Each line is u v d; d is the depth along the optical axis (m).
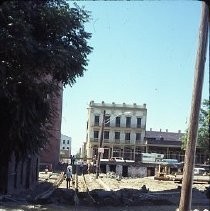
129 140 113.56
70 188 39.00
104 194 28.44
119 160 83.75
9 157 27.30
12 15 21.06
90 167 79.75
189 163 15.13
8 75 22.83
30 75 23.42
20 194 29.42
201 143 31.50
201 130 30.69
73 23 24.91
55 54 23.22
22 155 26.78
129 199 26.83
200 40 14.58
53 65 23.61
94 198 27.28
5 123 24.89
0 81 21.91
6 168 27.62
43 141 27.19
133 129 113.69
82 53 25.94
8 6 20.30
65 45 25.33
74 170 77.81
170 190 37.56
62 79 26.38
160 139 108.44
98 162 60.47
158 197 29.48
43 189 37.59
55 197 27.00
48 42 24.05
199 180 49.84
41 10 23.56
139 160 84.31
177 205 25.89
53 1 24.70
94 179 57.44
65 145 139.50
